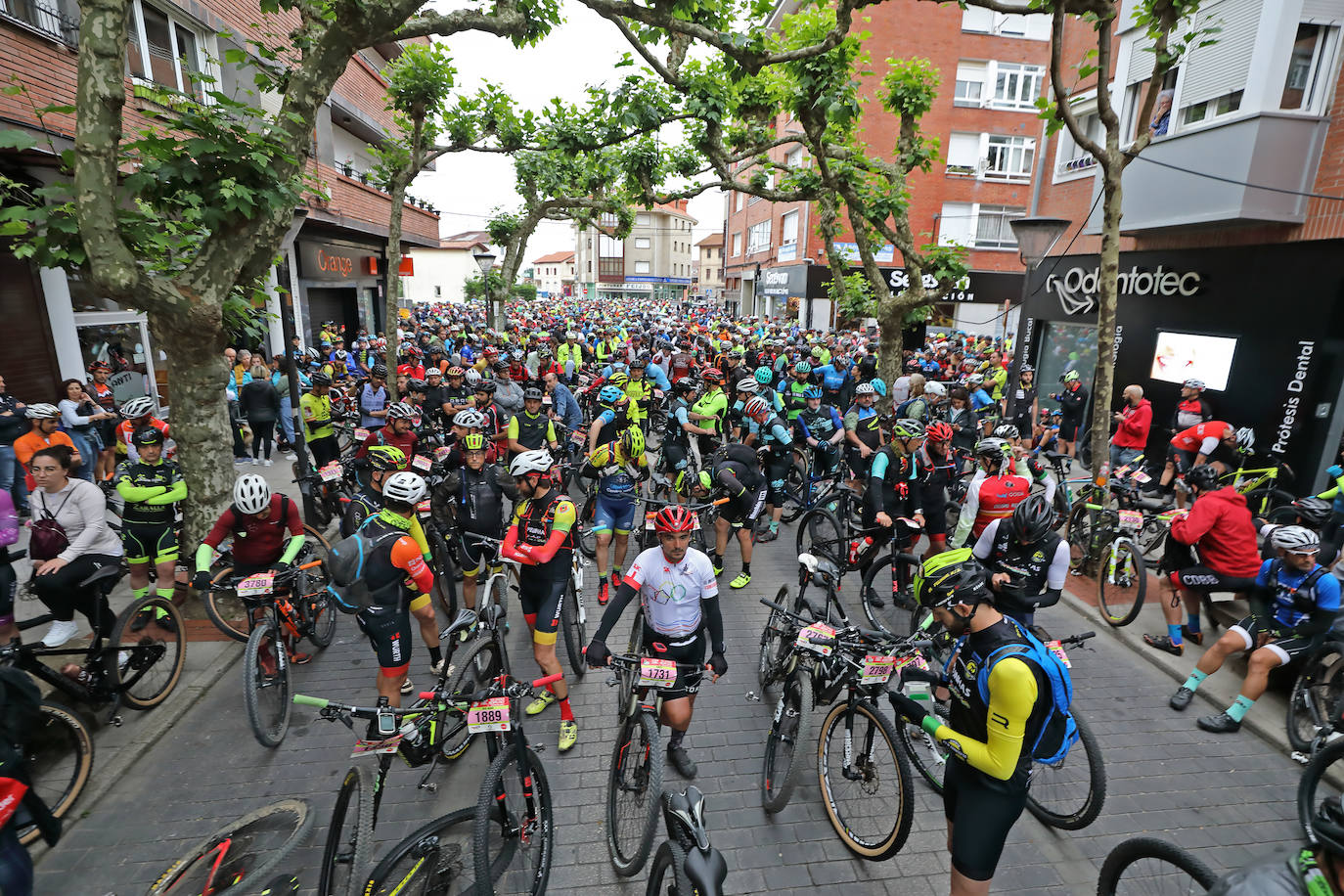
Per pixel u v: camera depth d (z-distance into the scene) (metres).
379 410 10.05
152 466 5.45
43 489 4.64
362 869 2.81
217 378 6.12
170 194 5.43
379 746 3.16
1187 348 10.53
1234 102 9.00
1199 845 3.75
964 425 9.91
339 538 8.26
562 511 4.48
